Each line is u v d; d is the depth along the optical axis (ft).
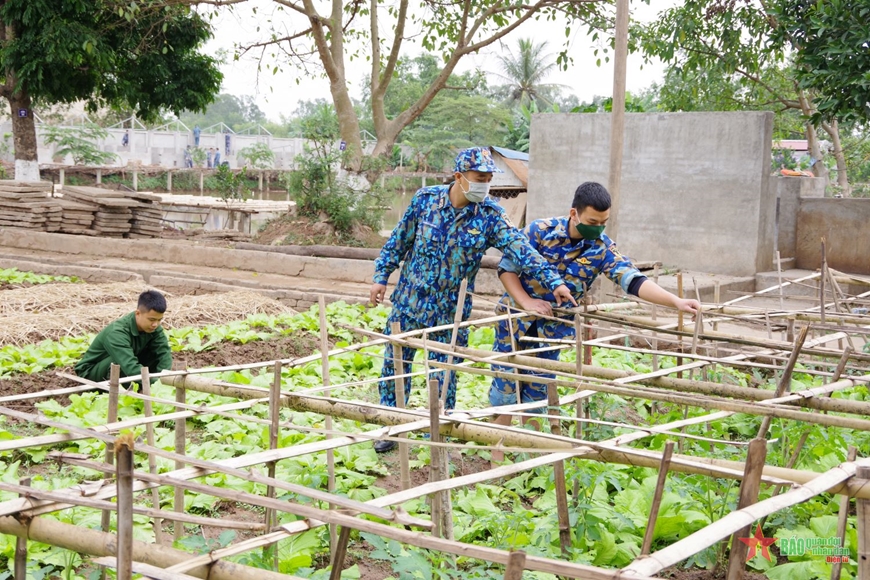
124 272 42.50
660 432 10.44
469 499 13.82
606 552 12.07
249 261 44.73
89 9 57.36
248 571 7.29
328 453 13.66
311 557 12.46
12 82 61.00
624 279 15.03
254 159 124.77
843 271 43.42
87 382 11.85
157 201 58.34
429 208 16.33
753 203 39.91
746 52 50.65
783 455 14.60
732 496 13.17
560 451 9.93
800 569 11.66
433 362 12.59
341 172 58.03
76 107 167.32
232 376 21.89
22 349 25.32
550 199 45.44
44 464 16.47
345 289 38.70
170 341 26.96
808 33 38.11
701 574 12.23
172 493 14.48
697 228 41.45
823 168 59.36
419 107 58.23
